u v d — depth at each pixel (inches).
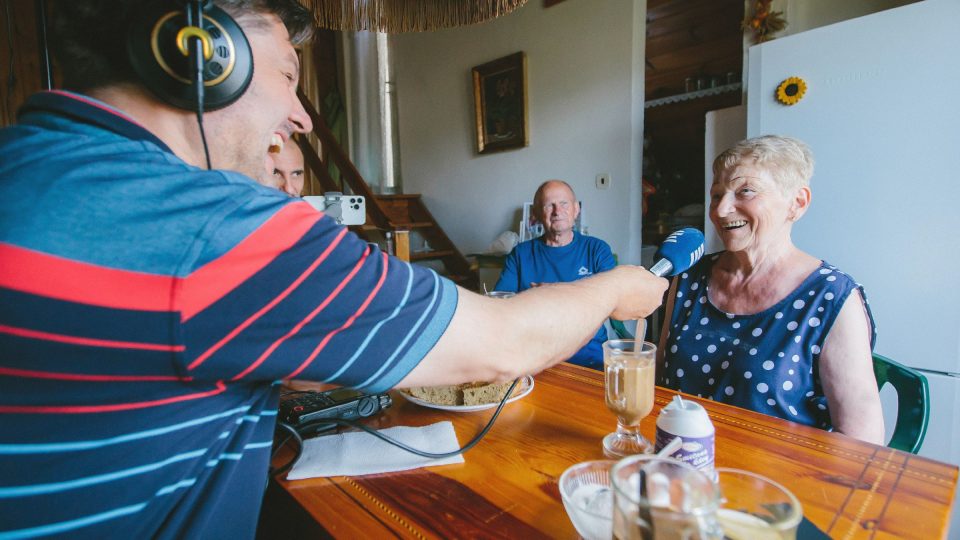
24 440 14.9
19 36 107.7
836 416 40.7
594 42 118.2
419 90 164.6
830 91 70.7
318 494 26.2
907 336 66.4
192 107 19.6
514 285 96.0
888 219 67.1
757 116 78.5
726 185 46.1
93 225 14.4
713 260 51.6
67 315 14.0
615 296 26.2
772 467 27.2
